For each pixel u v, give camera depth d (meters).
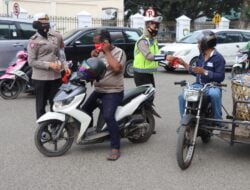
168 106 9.76
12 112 9.02
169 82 13.85
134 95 6.44
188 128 5.58
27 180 5.21
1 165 5.72
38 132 5.90
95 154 6.19
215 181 5.23
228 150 6.45
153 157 6.11
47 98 7.16
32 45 6.84
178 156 5.44
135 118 6.44
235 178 5.34
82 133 6.00
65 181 5.19
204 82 6.11
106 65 5.94
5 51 11.70
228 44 17.58
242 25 38.75
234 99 5.73
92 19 27.03
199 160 5.99
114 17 34.28
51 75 6.93
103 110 6.04
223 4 45.78
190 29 30.56
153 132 7.23
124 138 7.02
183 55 15.96
